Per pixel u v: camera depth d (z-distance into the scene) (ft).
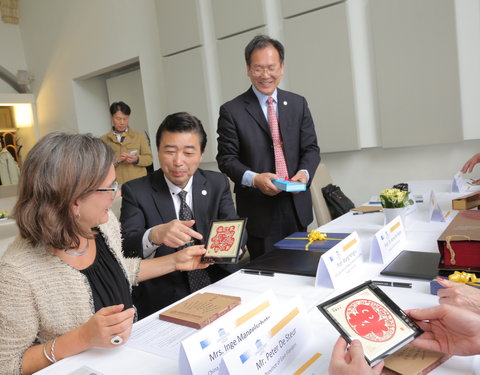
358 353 2.12
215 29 14.25
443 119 10.35
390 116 11.12
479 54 9.82
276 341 2.60
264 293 2.82
